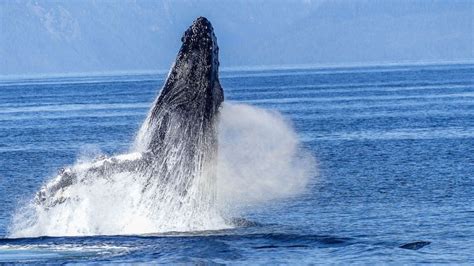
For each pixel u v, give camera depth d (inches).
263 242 3759.8
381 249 3676.2
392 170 6407.5
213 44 4065.0
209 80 4037.9
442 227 4244.6
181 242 3747.5
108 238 3816.4
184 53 4069.9
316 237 3853.3
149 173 4018.2
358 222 4456.2
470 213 4611.2
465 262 3499.0
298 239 3811.5
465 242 3858.3
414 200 5088.6
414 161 6909.5
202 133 4045.3
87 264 3422.7
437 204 4928.6
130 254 3558.1
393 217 4564.5
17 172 6732.3
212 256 3543.3
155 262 3449.8
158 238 3818.9
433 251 3681.1
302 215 4704.7
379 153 7559.1
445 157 7086.6
